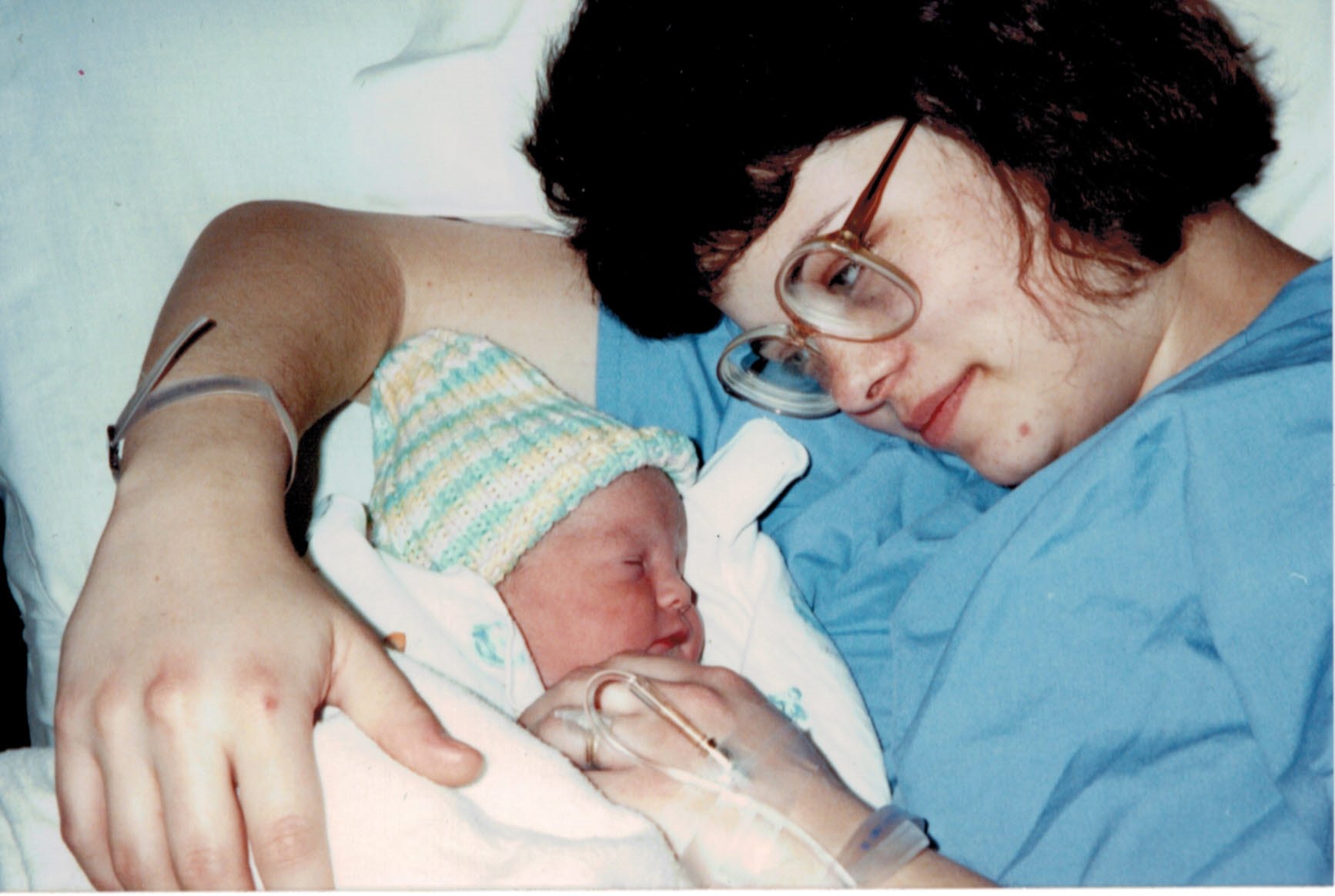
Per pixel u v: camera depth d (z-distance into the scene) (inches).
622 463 39.7
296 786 23.8
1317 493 31.9
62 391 43.3
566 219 41.1
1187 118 34.0
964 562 38.7
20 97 44.1
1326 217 45.1
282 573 26.2
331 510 38.9
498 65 45.4
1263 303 37.7
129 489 28.0
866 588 43.3
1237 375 34.7
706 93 32.3
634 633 38.6
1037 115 31.8
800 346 36.7
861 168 33.1
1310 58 43.6
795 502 46.1
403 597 35.7
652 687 30.5
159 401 31.1
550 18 45.3
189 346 33.5
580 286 46.4
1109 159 32.6
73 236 44.0
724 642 41.7
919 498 45.1
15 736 50.9
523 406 41.6
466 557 38.7
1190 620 34.2
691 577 42.4
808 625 41.0
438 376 42.1
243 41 45.3
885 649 42.4
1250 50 42.1
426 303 44.3
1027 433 35.8
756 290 36.5
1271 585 31.7
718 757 29.1
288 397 33.3
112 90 44.5
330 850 26.0
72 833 24.5
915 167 32.8
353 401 45.2
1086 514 35.1
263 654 24.3
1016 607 35.0
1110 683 34.1
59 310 43.6
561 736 30.5
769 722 31.0
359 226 43.6
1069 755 34.1
